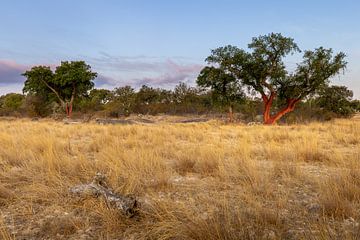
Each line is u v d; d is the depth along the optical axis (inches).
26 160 314.0
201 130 793.6
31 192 218.1
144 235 154.9
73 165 281.4
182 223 156.6
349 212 177.6
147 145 461.7
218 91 1456.7
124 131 685.9
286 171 275.1
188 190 229.0
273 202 201.0
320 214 180.4
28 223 173.5
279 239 142.9
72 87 1929.1
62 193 213.8
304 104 1717.5
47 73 1881.2
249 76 1368.1
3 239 146.4
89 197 195.9
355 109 1710.1
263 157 376.2
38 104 1913.1
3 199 204.8
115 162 288.0
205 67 1465.3
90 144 457.4
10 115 2060.8
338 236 147.3
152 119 1798.7
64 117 1849.2
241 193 209.8
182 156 331.0
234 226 159.0
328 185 215.3
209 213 176.9
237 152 379.9
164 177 245.6
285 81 1364.4
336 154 351.9
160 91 2417.6
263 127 956.0
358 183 231.1
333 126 891.4
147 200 205.6
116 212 173.9
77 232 162.9
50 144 384.8
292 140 543.2
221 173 264.2
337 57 1334.9
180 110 2156.7
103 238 155.6
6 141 445.7
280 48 1338.6
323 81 1357.0
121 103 2178.9
